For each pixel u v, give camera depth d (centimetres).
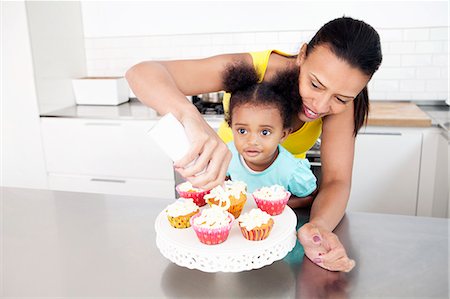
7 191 122
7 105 259
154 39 287
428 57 251
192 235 80
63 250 88
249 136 109
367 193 232
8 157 271
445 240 88
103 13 289
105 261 83
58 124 257
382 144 223
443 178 210
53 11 263
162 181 252
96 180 262
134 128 246
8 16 242
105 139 253
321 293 71
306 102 96
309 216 101
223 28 274
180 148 69
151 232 95
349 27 86
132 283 75
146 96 87
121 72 298
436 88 255
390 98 262
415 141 220
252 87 108
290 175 110
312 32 262
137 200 114
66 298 71
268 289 72
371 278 75
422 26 248
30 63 248
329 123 108
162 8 280
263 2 264
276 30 267
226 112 120
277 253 76
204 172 70
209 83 108
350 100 93
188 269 79
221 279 75
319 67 88
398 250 84
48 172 269
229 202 85
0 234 96
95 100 283
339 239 89
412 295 70
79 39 292
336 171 107
